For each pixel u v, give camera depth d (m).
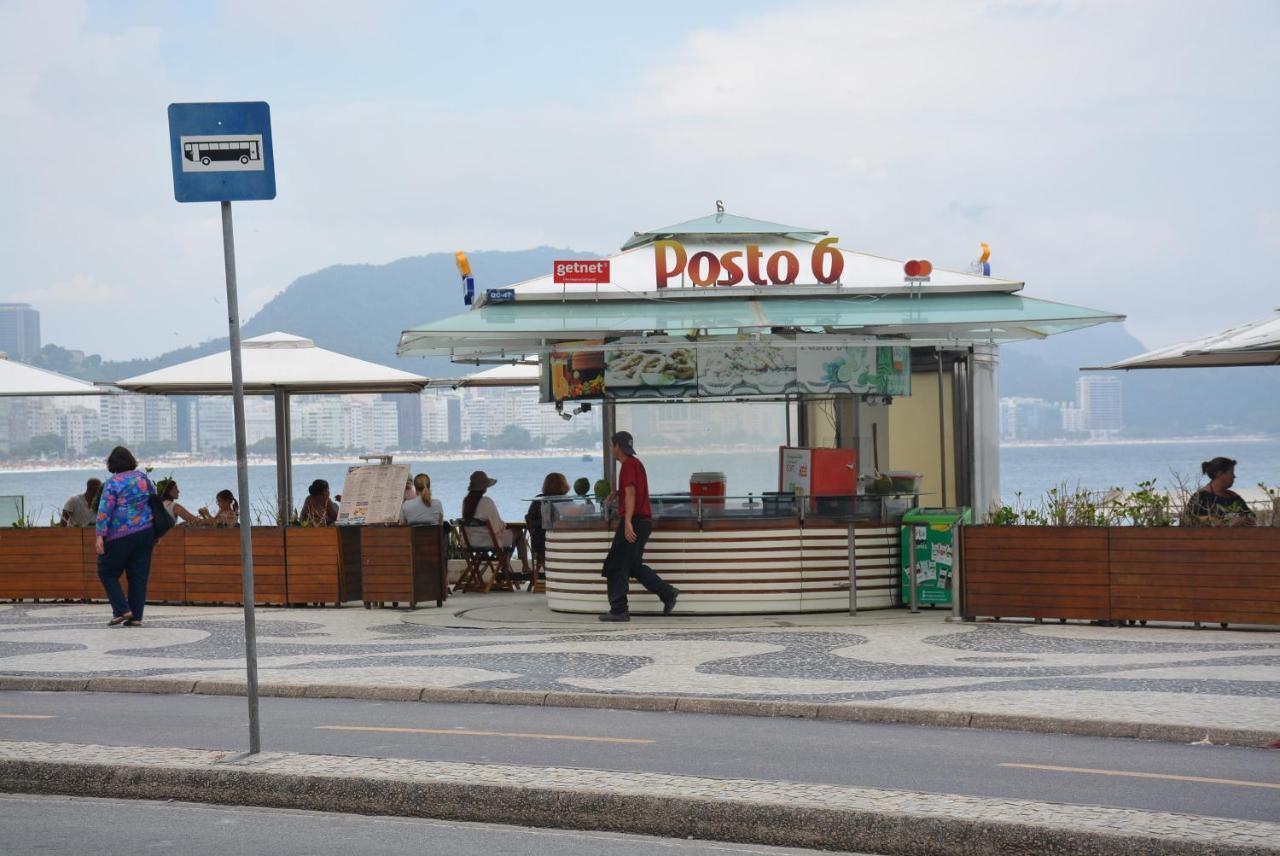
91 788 8.04
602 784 7.34
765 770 7.95
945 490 19.73
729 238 17.86
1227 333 18.19
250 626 8.34
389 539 17.34
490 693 10.52
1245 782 7.49
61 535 18.48
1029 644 12.76
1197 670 10.98
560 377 16.81
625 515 15.32
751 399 17.81
